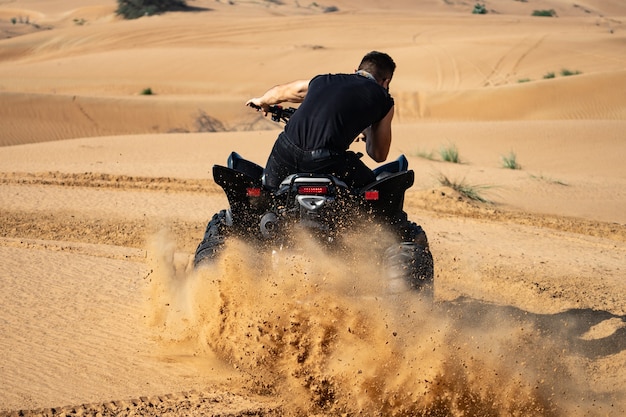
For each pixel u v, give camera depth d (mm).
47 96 64938
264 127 64312
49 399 7020
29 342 8641
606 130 48531
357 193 7953
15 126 60250
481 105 71312
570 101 71062
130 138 41031
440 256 15164
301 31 129625
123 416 6730
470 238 17656
